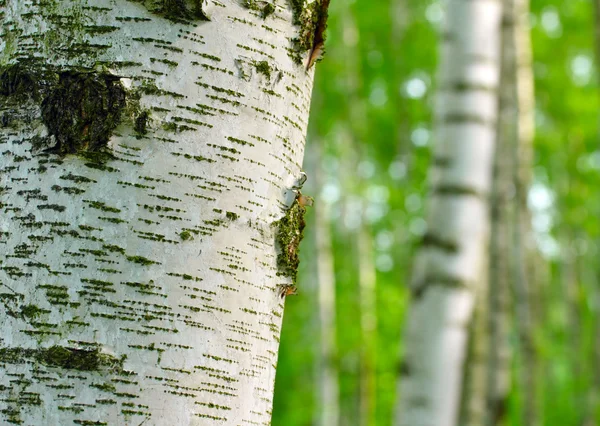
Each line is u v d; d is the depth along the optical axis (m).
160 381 1.37
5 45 1.41
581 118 10.00
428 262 2.50
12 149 1.39
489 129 2.57
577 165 10.64
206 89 1.40
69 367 1.35
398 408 2.46
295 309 10.03
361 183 9.91
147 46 1.39
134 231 1.37
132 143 1.38
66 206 1.37
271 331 1.44
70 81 1.38
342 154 10.21
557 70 10.21
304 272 10.10
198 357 1.38
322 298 8.34
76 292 1.36
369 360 9.05
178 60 1.40
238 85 1.41
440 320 2.45
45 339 1.36
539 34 9.79
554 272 14.16
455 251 2.48
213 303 1.39
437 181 2.55
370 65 10.43
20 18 1.40
